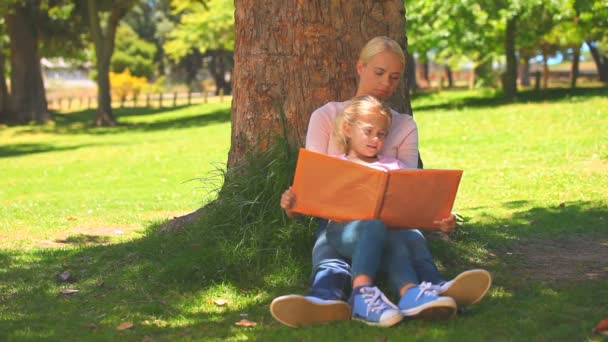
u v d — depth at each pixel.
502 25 25.83
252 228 5.51
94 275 5.71
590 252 6.46
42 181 17.16
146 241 6.39
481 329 4.10
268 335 4.14
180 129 32.28
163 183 15.82
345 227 4.41
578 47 33.28
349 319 4.32
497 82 40.38
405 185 4.34
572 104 22.95
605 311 4.42
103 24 65.12
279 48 5.93
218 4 43.78
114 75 61.41
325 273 4.42
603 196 10.14
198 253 5.43
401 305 4.19
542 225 7.96
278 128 5.93
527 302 4.65
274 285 5.16
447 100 31.72
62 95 78.19
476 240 6.25
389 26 5.98
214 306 4.88
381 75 4.93
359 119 4.61
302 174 4.44
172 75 90.06
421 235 4.61
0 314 4.84
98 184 16.19
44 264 6.31
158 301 4.99
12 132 35.62
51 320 4.68
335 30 5.88
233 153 6.17
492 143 17.52
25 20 39.94
